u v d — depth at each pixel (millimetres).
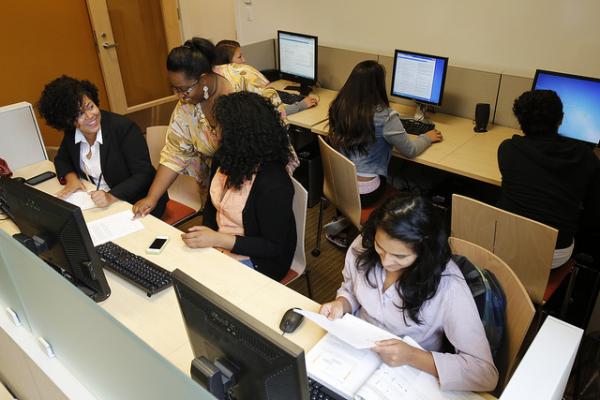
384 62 3408
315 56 3523
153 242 1938
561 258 2119
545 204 2045
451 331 1371
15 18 4074
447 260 1354
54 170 2664
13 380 1848
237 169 1896
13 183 1542
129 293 1676
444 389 1278
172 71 2051
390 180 3727
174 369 894
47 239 1537
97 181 2500
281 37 3686
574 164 1987
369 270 1501
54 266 1683
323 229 3330
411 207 1312
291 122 3211
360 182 2736
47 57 4344
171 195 2803
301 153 3457
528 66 2988
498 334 1439
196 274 1758
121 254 1849
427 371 1316
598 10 2643
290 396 966
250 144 1842
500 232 1989
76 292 1104
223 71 2410
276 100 2504
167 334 1501
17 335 1561
